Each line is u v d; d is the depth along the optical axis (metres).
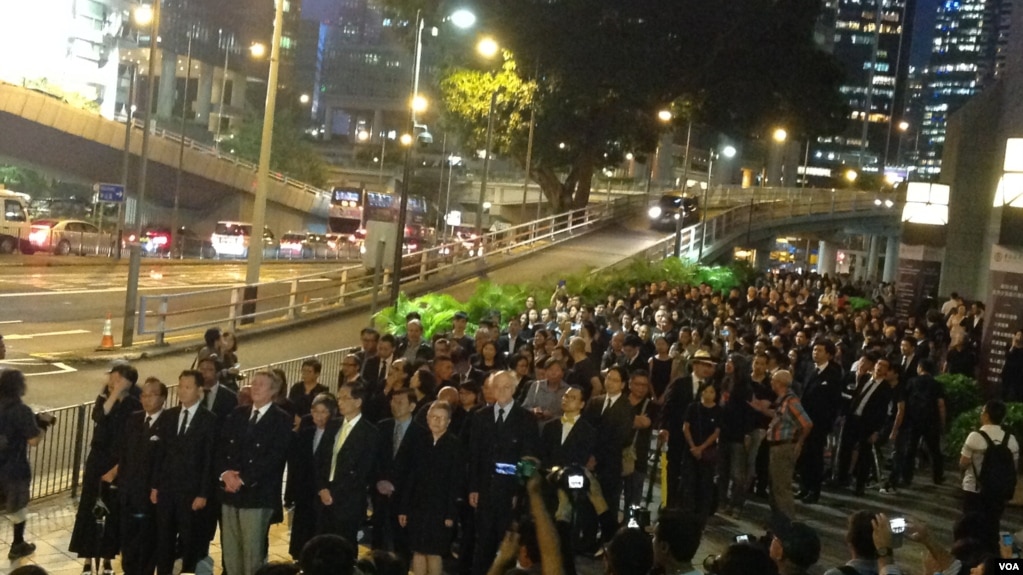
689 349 14.77
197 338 25.73
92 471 9.13
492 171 106.94
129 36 87.12
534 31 48.03
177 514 8.76
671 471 11.48
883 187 99.25
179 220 74.75
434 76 57.19
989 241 34.62
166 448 8.77
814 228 69.44
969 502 9.95
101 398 9.38
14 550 9.59
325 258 59.34
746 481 12.45
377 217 65.75
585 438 9.31
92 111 62.62
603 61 48.28
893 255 84.44
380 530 9.50
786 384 11.90
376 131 159.12
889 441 16.88
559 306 22.48
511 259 43.09
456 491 8.95
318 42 169.38
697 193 76.56
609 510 9.80
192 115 108.06
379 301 32.66
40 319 26.73
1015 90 33.47
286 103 131.00
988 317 17.38
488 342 13.24
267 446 8.62
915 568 10.40
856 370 15.39
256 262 28.39
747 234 57.59
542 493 5.14
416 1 49.66
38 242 43.06
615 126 52.62
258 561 8.71
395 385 10.75
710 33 50.38
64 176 64.75
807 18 52.59
